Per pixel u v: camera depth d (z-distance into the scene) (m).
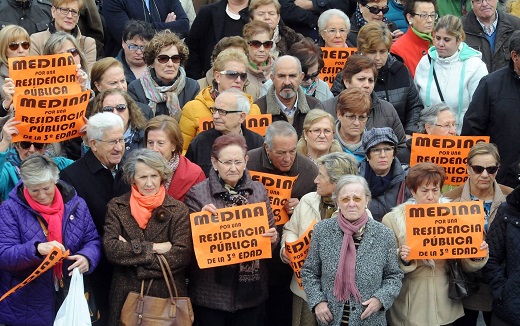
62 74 13.53
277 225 13.47
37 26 17.41
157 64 15.56
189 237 12.48
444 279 12.98
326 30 18.09
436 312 12.90
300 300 13.38
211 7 18.66
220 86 15.14
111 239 12.30
